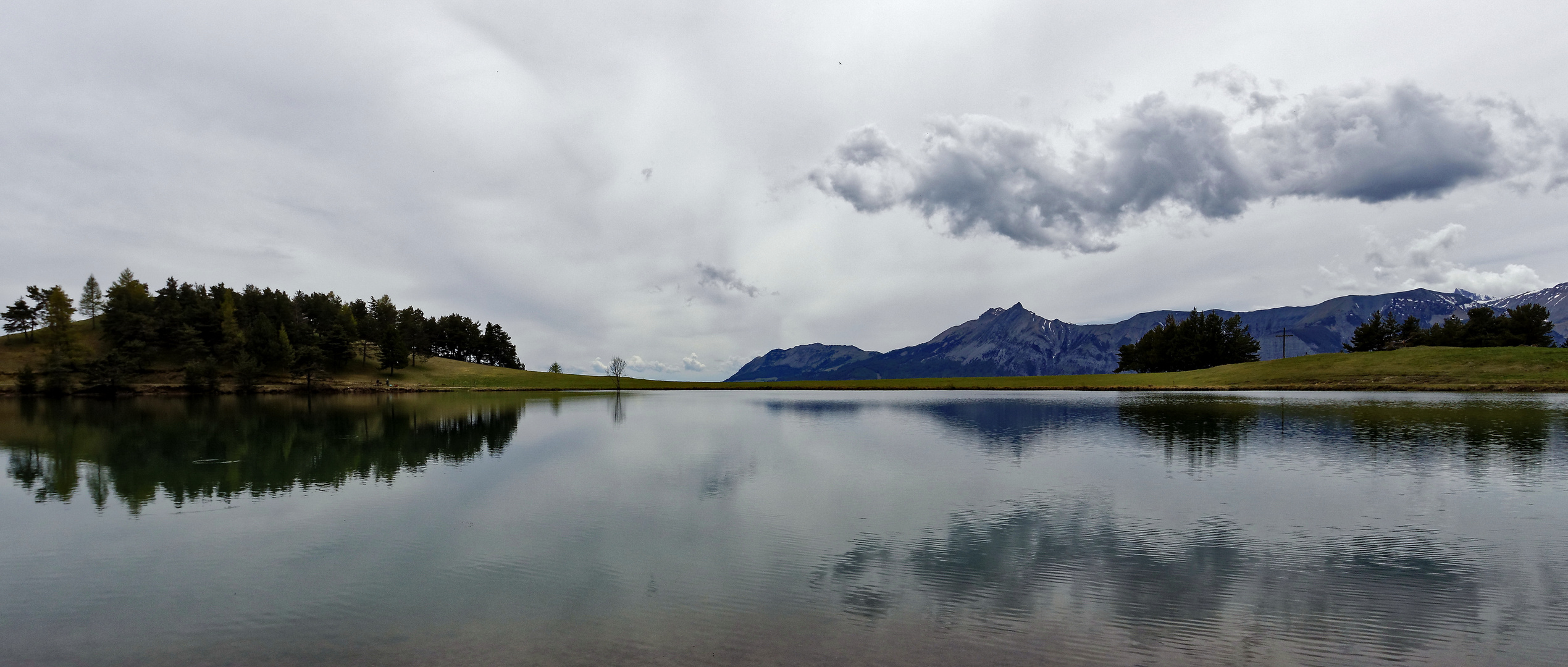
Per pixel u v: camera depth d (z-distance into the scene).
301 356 129.88
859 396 109.94
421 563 16.72
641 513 22.00
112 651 11.97
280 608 13.78
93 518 21.61
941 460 33.31
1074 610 13.58
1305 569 16.12
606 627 12.70
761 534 19.36
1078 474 29.06
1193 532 19.42
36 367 122.44
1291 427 46.97
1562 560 16.80
